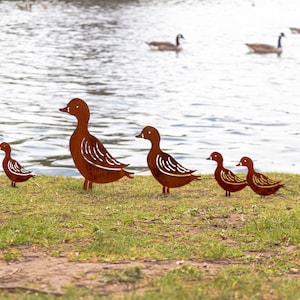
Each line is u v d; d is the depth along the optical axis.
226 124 30.52
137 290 8.64
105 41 60.97
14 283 8.95
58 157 23.31
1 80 41.41
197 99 37.12
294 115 33.19
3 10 81.12
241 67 50.91
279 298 8.30
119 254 10.32
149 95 38.00
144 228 11.94
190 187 15.67
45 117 31.05
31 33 63.75
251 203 14.12
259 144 26.44
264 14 89.62
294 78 46.22
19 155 23.58
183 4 95.38
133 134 27.80
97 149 14.99
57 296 8.30
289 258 10.46
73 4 88.69
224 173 14.83
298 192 15.33
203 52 58.09
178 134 28.12
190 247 10.81
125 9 86.25
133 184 15.91
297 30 73.06
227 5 97.44
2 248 10.62
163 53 56.47
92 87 40.12
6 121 29.84
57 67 47.06
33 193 14.55
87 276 9.24
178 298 8.12
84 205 13.59
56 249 10.59
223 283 8.87
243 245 11.08
